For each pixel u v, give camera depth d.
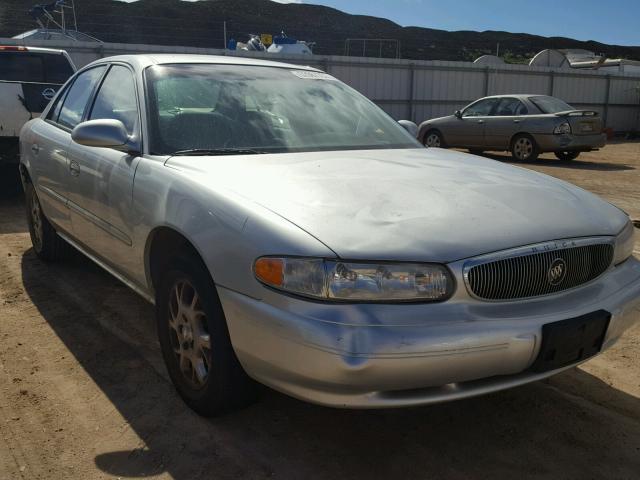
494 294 2.29
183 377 2.84
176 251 2.79
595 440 2.71
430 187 2.68
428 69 24.09
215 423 2.75
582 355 2.47
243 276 2.32
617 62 30.22
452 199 2.56
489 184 2.82
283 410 2.88
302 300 2.17
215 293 2.52
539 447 2.65
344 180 2.68
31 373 3.19
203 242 2.49
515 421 2.85
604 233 2.64
